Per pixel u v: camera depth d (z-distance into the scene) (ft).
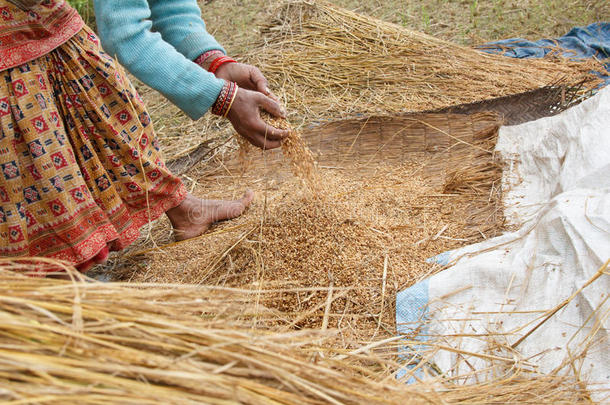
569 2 14.93
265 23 15.07
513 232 7.39
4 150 6.10
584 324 5.44
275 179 9.72
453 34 14.43
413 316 6.57
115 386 3.36
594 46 12.73
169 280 7.89
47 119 6.26
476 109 10.08
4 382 3.21
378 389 4.07
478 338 6.06
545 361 5.51
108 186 7.09
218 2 17.95
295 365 3.86
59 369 3.28
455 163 9.38
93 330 3.65
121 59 6.82
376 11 16.06
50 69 6.31
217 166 10.39
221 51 7.87
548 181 8.09
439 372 5.84
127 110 6.91
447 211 8.30
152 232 9.11
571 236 6.03
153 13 7.72
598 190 6.47
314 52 13.37
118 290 4.10
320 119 11.35
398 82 12.25
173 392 3.45
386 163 9.73
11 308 3.66
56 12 6.07
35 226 6.60
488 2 15.56
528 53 13.01
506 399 5.05
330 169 9.75
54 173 6.38
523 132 9.23
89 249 6.89
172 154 11.12
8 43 5.90
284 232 7.53
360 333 6.53
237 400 3.54
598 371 5.18
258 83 7.72
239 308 5.05
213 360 3.76
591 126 7.57
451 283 6.66
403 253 7.40
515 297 6.28
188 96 6.99
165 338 3.77
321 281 7.11
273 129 7.36
